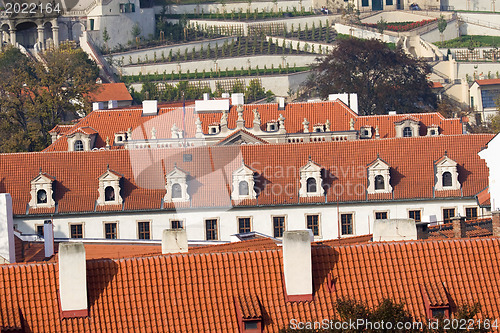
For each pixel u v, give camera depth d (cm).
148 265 11975
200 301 11812
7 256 15888
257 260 12094
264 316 11781
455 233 17062
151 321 11656
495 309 11962
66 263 11612
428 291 11988
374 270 12150
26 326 11538
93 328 11575
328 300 11919
